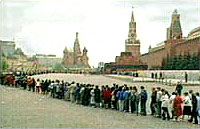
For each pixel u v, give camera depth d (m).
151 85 87.31
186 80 96.94
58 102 45.91
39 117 29.14
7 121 26.06
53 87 53.50
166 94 30.23
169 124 26.58
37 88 63.66
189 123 27.55
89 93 42.12
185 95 29.08
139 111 35.88
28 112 33.09
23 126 23.31
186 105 28.72
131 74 177.88
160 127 24.52
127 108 35.47
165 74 124.75
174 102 29.02
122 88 38.38
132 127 23.97
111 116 31.30
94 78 140.25
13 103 42.56
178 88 42.12
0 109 35.22
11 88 76.44
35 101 46.34
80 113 33.28
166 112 30.86
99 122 26.41
